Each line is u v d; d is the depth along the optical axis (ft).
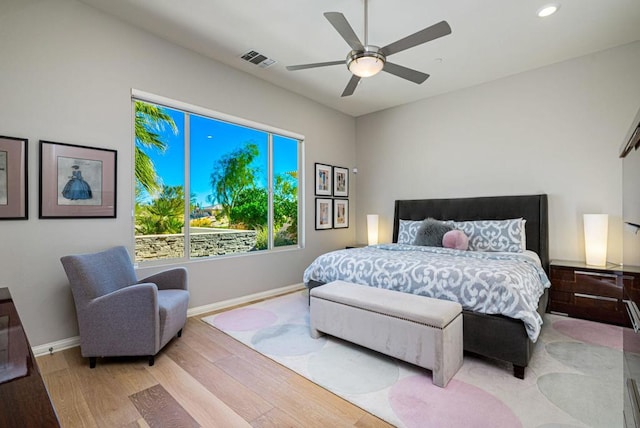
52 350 8.04
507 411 5.63
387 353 7.20
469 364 7.41
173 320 8.05
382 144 17.15
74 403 5.94
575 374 6.88
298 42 10.36
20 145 7.55
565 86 11.67
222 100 11.76
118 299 7.19
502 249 11.55
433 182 15.25
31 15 7.72
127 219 9.41
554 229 12.02
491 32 9.70
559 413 5.56
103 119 8.89
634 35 9.96
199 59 11.07
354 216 18.30
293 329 9.58
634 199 5.98
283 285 14.28
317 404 5.93
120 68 9.20
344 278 9.89
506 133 13.06
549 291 10.96
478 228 12.19
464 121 14.19
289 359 7.68
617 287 9.77
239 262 12.50
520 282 7.39
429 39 7.11
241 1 8.33
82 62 8.51
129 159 9.45
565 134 11.73
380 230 17.31
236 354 7.96
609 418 5.41
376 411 5.68
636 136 5.39
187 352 8.07
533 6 8.46
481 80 13.32
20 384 2.54
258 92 13.04
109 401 6.00
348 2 8.33
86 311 7.14
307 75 12.81
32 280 7.77
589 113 11.23
